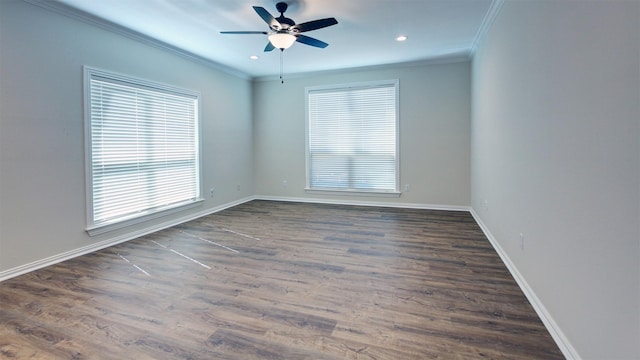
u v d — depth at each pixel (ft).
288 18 10.32
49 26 9.96
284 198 21.49
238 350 5.79
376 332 6.30
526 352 5.62
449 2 10.30
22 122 9.36
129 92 12.76
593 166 4.76
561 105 5.86
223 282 8.70
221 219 16.17
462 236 12.82
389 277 8.92
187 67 15.78
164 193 14.65
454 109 17.47
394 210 18.04
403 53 15.88
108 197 12.05
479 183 14.61
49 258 10.11
